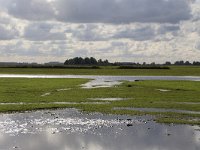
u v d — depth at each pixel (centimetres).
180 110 3744
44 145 2197
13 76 11675
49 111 3622
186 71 17512
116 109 3769
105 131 2623
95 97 5006
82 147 2158
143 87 6869
